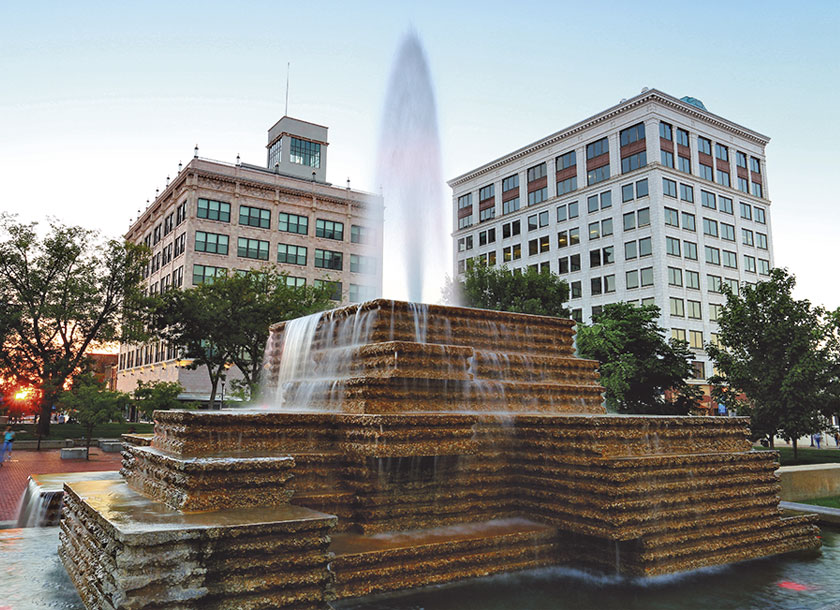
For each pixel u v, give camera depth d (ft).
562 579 28.53
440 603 24.35
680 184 221.46
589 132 238.89
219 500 22.36
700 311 217.97
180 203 208.74
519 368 39.93
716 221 231.50
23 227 147.23
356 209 233.35
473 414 33.63
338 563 23.98
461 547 27.32
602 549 29.63
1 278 146.20
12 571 26.12
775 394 95.25
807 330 93.40
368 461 28.50
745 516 33.83
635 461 29.68
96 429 157.17
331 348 40.40
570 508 30.53
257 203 212.23
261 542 19.70
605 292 226.79
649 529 29.07
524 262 260.21
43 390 137.08
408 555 25.73
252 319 135.85
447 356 34.78
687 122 228.22
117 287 155.33
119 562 17.26
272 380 49.67
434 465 30.94
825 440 189.57
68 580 24.62
